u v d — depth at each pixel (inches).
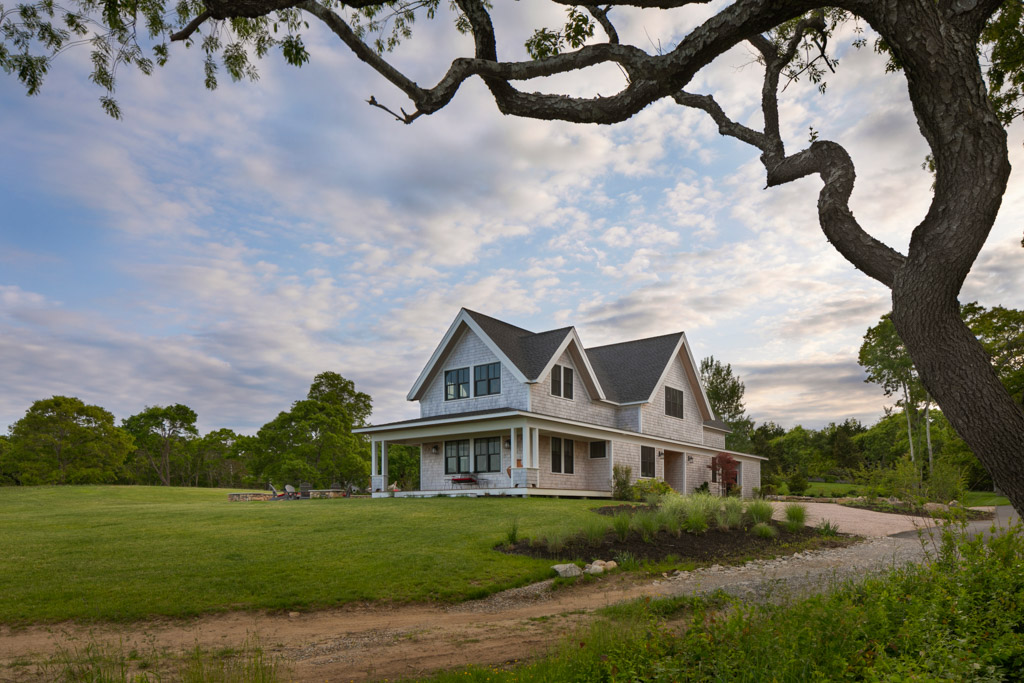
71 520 749.9
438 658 321.1
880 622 228.5
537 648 332.5
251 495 1429.6
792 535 753.6
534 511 803.4
